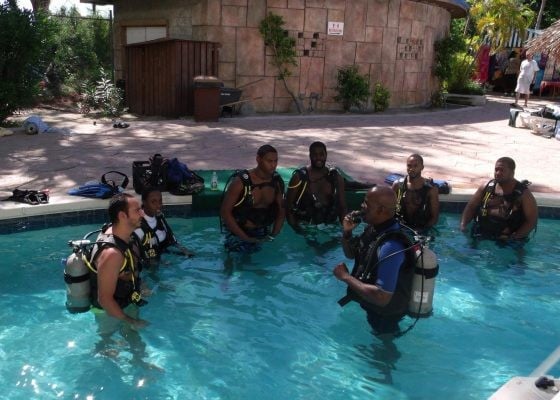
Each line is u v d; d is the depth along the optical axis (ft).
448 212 23.91
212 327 13.88
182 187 21.66
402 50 53.57
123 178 24.34
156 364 12.18
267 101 48.08
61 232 19.67
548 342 13.61
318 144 19.21
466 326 14.24
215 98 41.39
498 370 12.38
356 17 49.37
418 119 48.34
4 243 18.60
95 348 12.66
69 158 27.99
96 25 64.69
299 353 12.84
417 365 12.51
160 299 15.17
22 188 22.34
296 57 47.83
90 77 56.70
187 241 19.42
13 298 14.85
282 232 20.21
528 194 19.21
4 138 33.35
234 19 45.44
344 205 19.86
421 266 13.61
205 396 11.19
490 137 39.17
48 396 10.94
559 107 41.50
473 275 17.37
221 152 30.53
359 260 13.43
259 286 16.22
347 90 49.26
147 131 36.94
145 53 45.39
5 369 11.75
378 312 13.58
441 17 60.29
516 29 72.74
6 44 35.83
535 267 18.11
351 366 12.41
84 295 14.03
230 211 18.13
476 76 81.00
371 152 32.42
